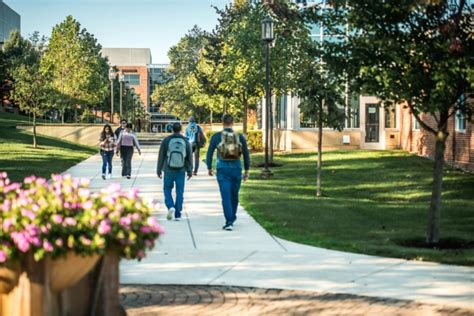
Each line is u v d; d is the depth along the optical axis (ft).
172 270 29.84
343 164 91.91
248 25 98.78
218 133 42.42
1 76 243.40
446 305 24.30
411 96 35.73
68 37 202.08
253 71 95.04
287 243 36.96
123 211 17.90
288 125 120.78
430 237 37.76
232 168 41.42
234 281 27.89
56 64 201.36
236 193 42.29
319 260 32.07
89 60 205.46
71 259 17.17
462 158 83.51
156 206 19.51
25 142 140.87
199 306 24.12
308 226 43.06
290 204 53.62
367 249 34.76
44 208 16.94
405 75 35.55
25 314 16.90
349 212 50.11
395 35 36.76
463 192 63.41
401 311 23.53
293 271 29.68
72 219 16.92
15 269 17.06
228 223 41.22
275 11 44.39
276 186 69.26
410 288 26.76
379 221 46.29
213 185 68.18
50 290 17.28
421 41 36.91
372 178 76.28
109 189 18.57
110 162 77.20
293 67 91.35
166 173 45.29
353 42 38.09
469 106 38.65
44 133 176.45
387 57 36.50
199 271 29.66
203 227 42.39
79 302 18.48
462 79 36.19
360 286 27.04
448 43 34.94
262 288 26.73
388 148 119.03
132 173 84.33
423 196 62.34
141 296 25.49
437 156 37.78
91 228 17.07
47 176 77.41
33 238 16.30
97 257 17.49
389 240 38.45
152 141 190.80
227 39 112.27
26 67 135.44
